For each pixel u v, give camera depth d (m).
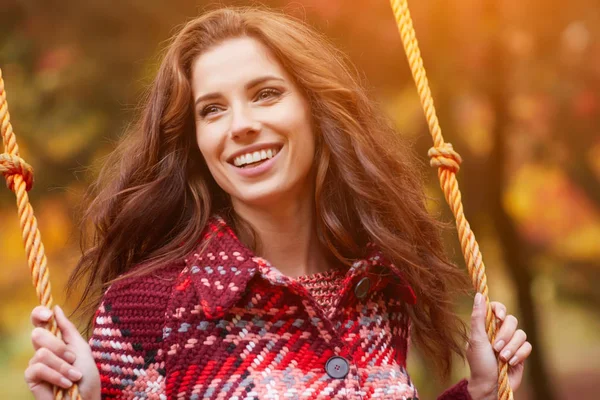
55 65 7.62
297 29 3.12
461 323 3.39
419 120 8.20
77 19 7.70
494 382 3.03
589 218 10.63
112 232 3.05
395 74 7.85
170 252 2.96
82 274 3.20
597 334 15.05
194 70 2.98
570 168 9.41
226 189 2.96
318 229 3.09
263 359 2.82
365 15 7.59
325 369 2.84
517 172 10.14
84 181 7.64
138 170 3.08
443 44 7.93
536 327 8.52
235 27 2.98
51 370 2.65
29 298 10.78
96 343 2.87
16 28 7.79
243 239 3.02
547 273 10.44
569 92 8.67
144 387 2.81
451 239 7.46
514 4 8.15
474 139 9.07
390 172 3.14
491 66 8.13
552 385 8.51
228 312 2.84
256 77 2.93
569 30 8.34
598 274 10.41
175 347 2.80
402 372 3.01
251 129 2.89
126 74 7.61
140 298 2.86
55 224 8.05
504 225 8.54
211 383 2.79
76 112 7.62
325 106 3.02
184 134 3.06
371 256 3.05
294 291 2.85
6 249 10.32
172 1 7.55
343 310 2.97
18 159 2.79
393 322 3.09
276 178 2.93
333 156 3.07
